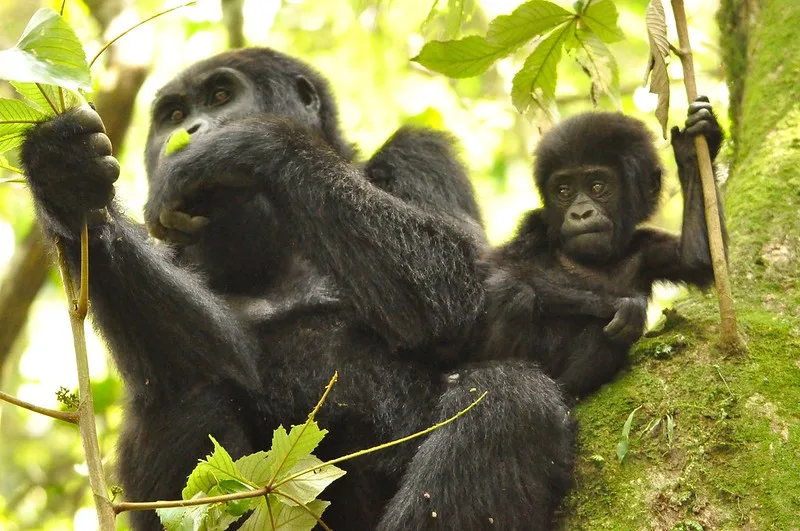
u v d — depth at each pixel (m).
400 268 7.81
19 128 6.63
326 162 8.16
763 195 8.38
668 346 7.05
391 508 6.79
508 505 6.55
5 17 16.64
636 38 17.30
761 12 9.82
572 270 8.00
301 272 8.55
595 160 8.09
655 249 7.81
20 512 16.69
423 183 8.80
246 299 8.51
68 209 6.67
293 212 7.95
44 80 5.35
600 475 6.51
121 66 13.44
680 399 6.62
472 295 7.99
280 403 7.71
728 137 10.07
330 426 7.61
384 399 7.66
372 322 7.77
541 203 8.45
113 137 13.20
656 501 6.18
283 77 9.85
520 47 7.62
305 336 7.98
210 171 8.01
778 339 6.94
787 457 6.14
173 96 9.52
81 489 15.51
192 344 7.42
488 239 9.11
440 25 11.34
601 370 7.20
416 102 17.62
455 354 7.88
